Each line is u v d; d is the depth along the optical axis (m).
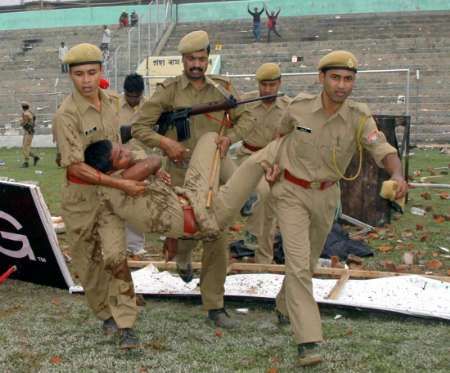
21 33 33.03
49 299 5.83
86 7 34.50
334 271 6.45
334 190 4.71
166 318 5.32
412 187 10.94
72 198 4.77
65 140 4.52
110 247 4.60
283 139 4.71
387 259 7.22
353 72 4.35
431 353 4.55
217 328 5.10
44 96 27.19
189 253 5.68
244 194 4.68
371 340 4.79
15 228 5.95
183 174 5.77
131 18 30.84
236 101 5.45
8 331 5.02
